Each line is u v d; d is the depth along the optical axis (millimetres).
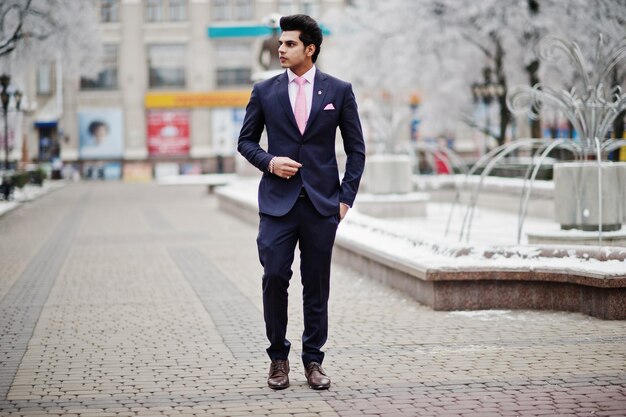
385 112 34000
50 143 56594
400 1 27156
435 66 28594
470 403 5184
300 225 5555
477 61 29188
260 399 5348
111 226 19891
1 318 8375
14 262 13125
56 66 55094
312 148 5543
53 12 25328
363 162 5652
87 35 27625
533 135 25953
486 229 15438
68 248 15078
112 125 56000
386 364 6234
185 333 7516
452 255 8516
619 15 20609
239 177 25891
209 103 56125
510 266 8172
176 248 14852
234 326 7816
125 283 10750
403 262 8906
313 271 5621
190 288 10250
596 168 10586
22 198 30172
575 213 10695
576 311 8062
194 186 43938
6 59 26547
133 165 55875
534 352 6500
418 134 52125
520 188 18906
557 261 8141
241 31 56062
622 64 19500
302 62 5559
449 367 6102
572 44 11062
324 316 5707
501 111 28203
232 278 11086
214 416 4980
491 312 8156
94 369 6195
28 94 55562
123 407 5188
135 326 7887
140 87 56094
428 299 8516
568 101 11148
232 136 56562
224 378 5891
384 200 18391
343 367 6168
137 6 56000
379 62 31203
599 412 4945
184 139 56344
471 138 54406
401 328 7543
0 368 6242
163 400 5344
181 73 56594
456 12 25328
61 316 8461
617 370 5902
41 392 5559
